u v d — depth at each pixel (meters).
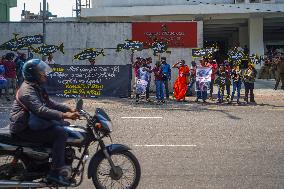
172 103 17.73
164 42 21.70
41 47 21.55
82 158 5.72
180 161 8.03
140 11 36.84
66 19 38.78
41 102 5.57
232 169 7.46
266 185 6.54
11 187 5.45
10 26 22.78
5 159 5.71
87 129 5.72
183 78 18.41
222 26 43.25
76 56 21.44
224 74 17.64
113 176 5.84
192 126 11.89
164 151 8.87
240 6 36.75
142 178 6.93
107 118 5.77
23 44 21.81
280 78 23.67
